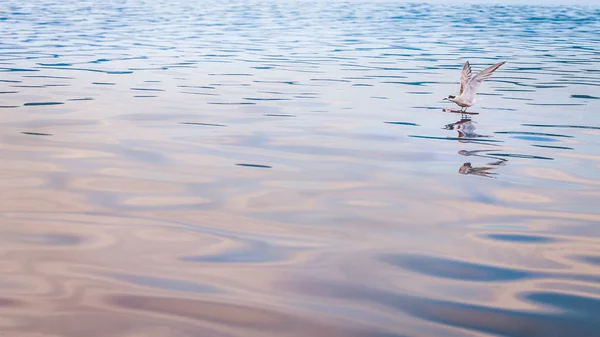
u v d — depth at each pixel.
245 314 5.52
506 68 22.66
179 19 42.97
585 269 6.45
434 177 9.45
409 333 5.27
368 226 7.50
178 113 13.70
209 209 7.97
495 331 5.30
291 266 6.44
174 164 9.84
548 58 25.78
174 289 5.95
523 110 14.80
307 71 20.86
